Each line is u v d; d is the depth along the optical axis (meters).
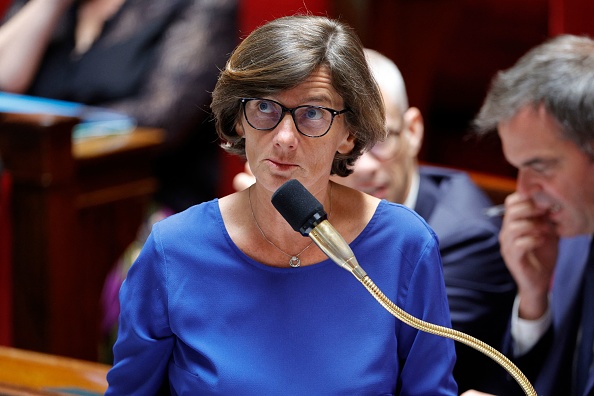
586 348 7.42
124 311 5.51
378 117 5.17
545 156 7.36
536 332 7.88
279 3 14.02
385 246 5.38
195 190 13.13
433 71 16.00
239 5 13.41
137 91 13.20
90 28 13.70
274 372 5.20
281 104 4.92
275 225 5.27
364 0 15.99
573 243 7.92
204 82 13.10
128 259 11.47
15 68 13.70
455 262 8.30
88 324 11.69
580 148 7.24
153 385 5.62
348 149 5.28
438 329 4.87
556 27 10.12
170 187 13.05
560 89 7.17
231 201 5.48
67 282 11.36
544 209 7.65
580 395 7.41
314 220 4.73
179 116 12.98
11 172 11.01
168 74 13.04
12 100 12.02
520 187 7.67
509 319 8.12
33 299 11.28
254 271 5.34
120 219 11.94
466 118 16.08
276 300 5.29
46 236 11.07
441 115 16.22
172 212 12.93
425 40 15.95
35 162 10.88
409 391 5.45
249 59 4.98
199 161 13.15
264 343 5.25
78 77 13.50
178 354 5.47
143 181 12.16
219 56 13.21
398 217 5.43
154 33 13.34
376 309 5.28
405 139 8.35
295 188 4.76
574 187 7.39
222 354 5.24
